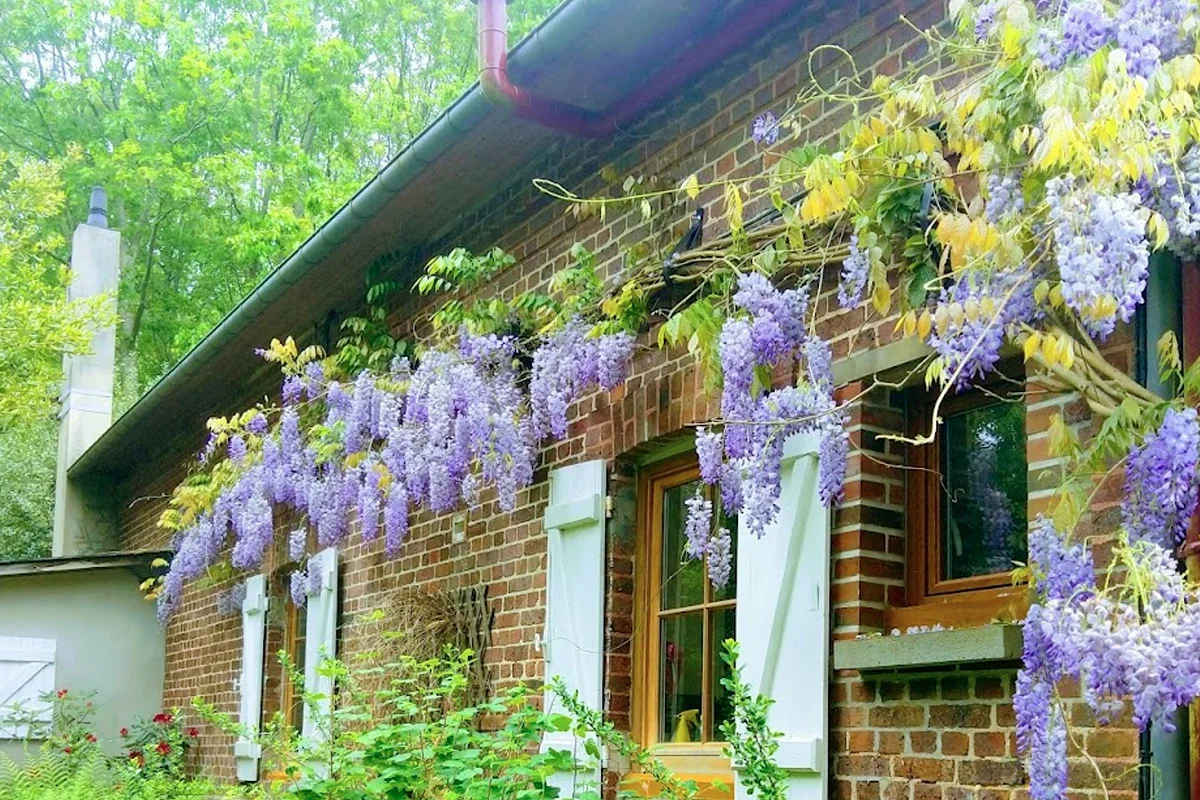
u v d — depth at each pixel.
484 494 6.48
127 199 21.98
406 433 6.38
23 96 22.73
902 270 3.97
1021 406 4.01
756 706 3.52
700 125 5.23
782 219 4.59
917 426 4.33
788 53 4.80
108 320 13.85
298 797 4.14
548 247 6.21
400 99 22.73
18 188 14.62
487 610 6.29
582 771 4.09
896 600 4.25
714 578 4.36
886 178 3.77
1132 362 3.38
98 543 14.46
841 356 4.38
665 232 5.36
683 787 3.99
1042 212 3.04
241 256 20.75
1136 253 2.62
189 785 7.89
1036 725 2.82
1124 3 2.85
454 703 5.93
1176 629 2.42
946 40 3.64
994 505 4.06
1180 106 2.74
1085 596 2.89
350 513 7.96
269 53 22.11
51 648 11.57
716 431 4.80
